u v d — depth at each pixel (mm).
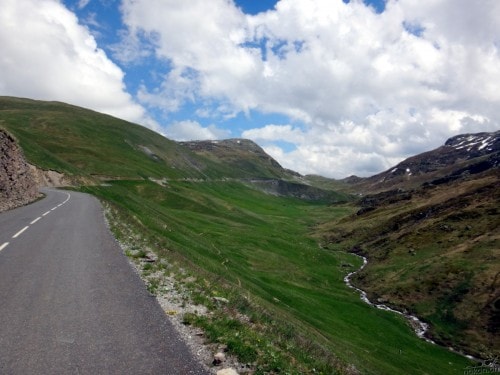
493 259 77000
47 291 13711
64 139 191500
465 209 113688
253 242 94875
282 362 11125
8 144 47812
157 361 9234
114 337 10336
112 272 17312
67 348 9453
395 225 130375
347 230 144375
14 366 8391
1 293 13086
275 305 44625
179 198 145500
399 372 40281
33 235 25281
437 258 85875
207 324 12172
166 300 14352
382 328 57469
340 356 32562
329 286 79312
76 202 54000
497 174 152375
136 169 170125
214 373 9133
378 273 87500
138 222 43188
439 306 66875
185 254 40438
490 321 58625
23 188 50469
